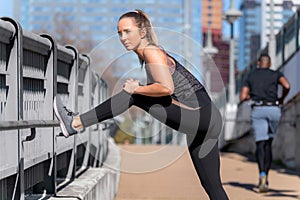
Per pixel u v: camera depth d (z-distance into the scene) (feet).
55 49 16.96
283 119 45.44
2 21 12.01
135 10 14.96
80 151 24.09
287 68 45.83
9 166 12.57
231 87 74.23
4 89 12.62
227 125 73.36
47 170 16.69
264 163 28.02
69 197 16.21
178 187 29.81
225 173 37.96
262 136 28.19
